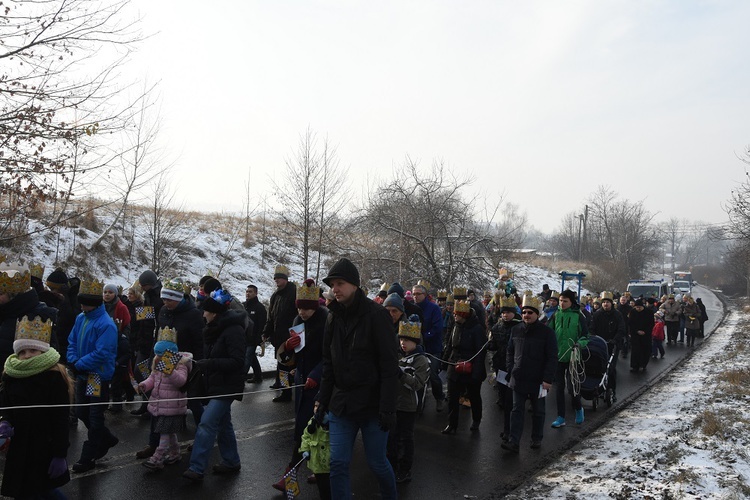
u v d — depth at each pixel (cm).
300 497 568
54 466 410
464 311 839
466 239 2222
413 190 2200
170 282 657
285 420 852
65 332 832
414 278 2072
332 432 452
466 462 707
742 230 2286
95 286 616
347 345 457
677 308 2223
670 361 1747
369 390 452
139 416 839
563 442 810
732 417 886
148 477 602
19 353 414
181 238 2220
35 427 406
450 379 842
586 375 984
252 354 1105
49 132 838
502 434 806
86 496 546
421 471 668
